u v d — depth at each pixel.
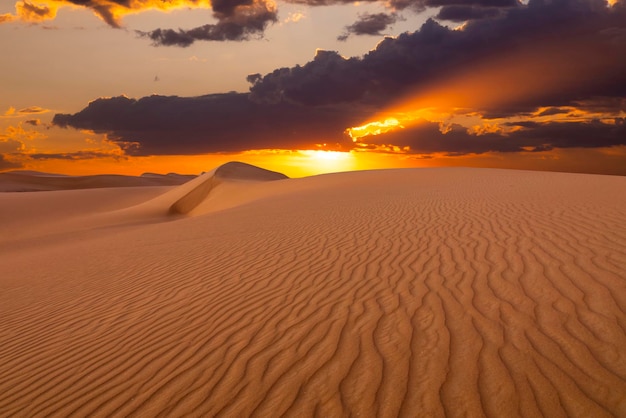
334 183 32.22
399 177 30.77
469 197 15.47
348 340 4.97
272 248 10.28
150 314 6.98
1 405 4.79
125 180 109.69
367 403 3.80
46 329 7.25
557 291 5.56
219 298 7.14
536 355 4.19
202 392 4.35
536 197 13.52
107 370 5.19
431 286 6.30
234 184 42.09
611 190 13.87
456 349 4.47
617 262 6.31
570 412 3.40
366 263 7.91
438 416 3.53
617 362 3.94
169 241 14.16
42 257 16.02
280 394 4.11
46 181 104.25
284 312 6.10
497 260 7.08
